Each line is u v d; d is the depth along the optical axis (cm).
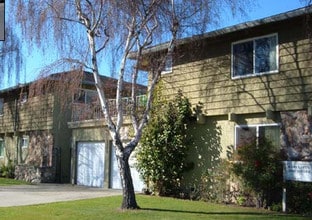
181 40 1552
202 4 1431
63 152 2722
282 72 1474
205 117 1712
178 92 1784
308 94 1396
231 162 1554
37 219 1177
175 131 1742
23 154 3058
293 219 1195
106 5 1364
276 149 1475
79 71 1406
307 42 1409
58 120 2727
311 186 1351
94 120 2378
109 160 2281
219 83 1664
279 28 1496
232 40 1639
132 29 1386
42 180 2598
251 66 1572
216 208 1400
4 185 2322
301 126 1416
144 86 1797
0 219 1178
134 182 2066
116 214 1250
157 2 1380
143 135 1803
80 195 1803
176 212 1295
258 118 1550
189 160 1753
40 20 1380
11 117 3225
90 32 1383
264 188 1449
